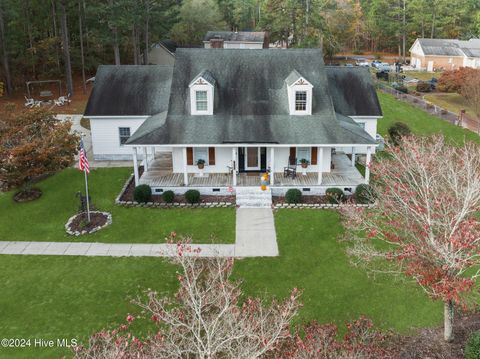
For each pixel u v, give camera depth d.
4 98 52.09
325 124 28.28
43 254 22.23
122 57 66.06
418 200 16.80
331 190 27.44
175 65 30.41
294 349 12.91
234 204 27.09
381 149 35.53
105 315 17.69
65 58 51.81
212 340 12.08
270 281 19.83
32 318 17.56
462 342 15.95
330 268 20.77
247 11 104.62
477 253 15.20
